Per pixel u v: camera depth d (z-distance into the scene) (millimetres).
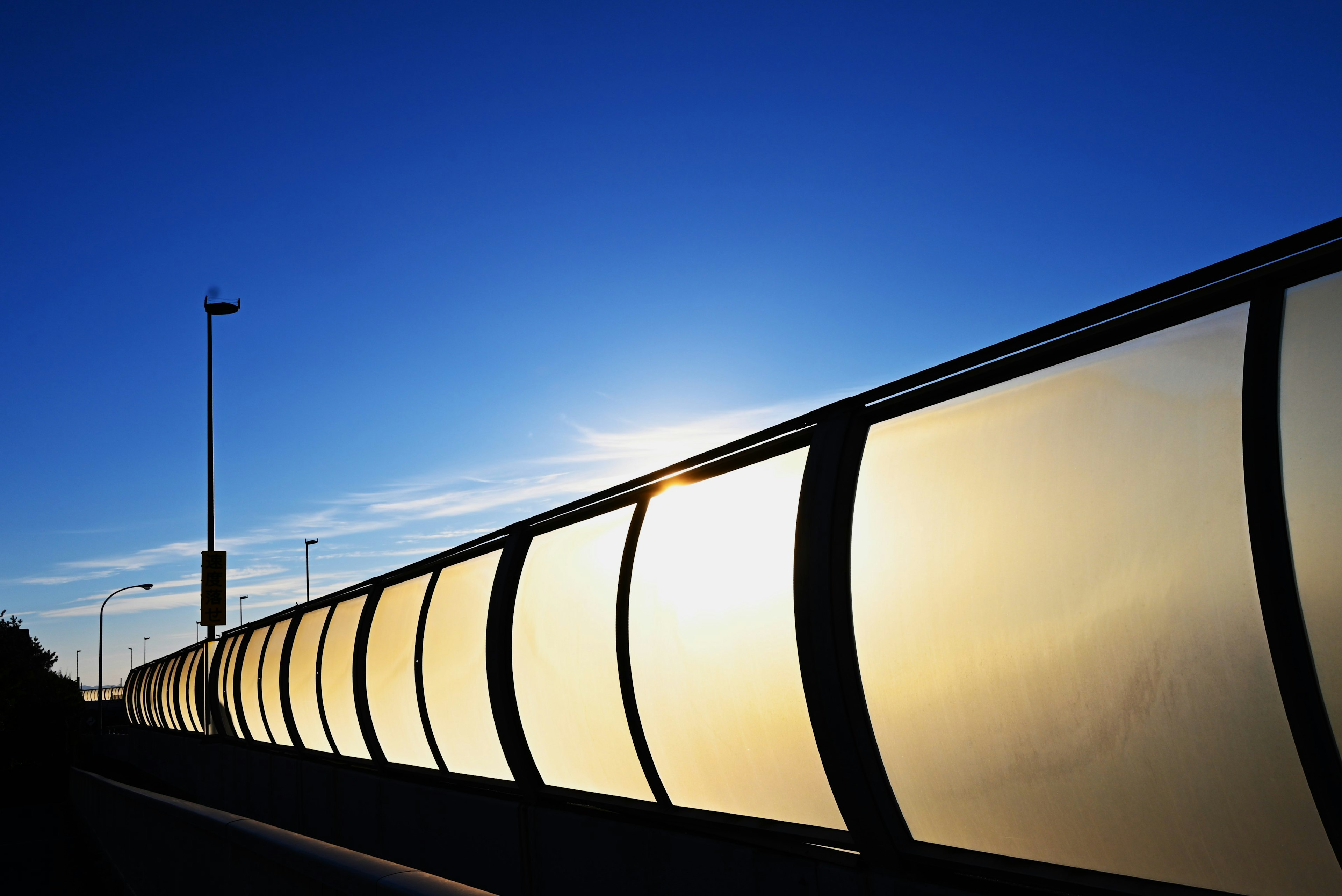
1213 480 2916
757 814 4742
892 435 4047
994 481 3557
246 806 15430
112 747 48750
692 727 5062
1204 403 2979
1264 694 2760
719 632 4867
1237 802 2838
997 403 3617
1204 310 3035
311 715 12062
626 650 5488
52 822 21266
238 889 4039
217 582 24734
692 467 5285
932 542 3732
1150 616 3031
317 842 3242
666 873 5195
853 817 3947
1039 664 3340
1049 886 3309
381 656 9719
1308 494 2652
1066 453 3332
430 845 8172
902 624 3803
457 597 8125
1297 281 2799
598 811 6004
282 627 14219
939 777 3709
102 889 10539
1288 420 2725
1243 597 2812
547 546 6801
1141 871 3113
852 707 3934
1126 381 3201
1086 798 3223
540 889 6441
